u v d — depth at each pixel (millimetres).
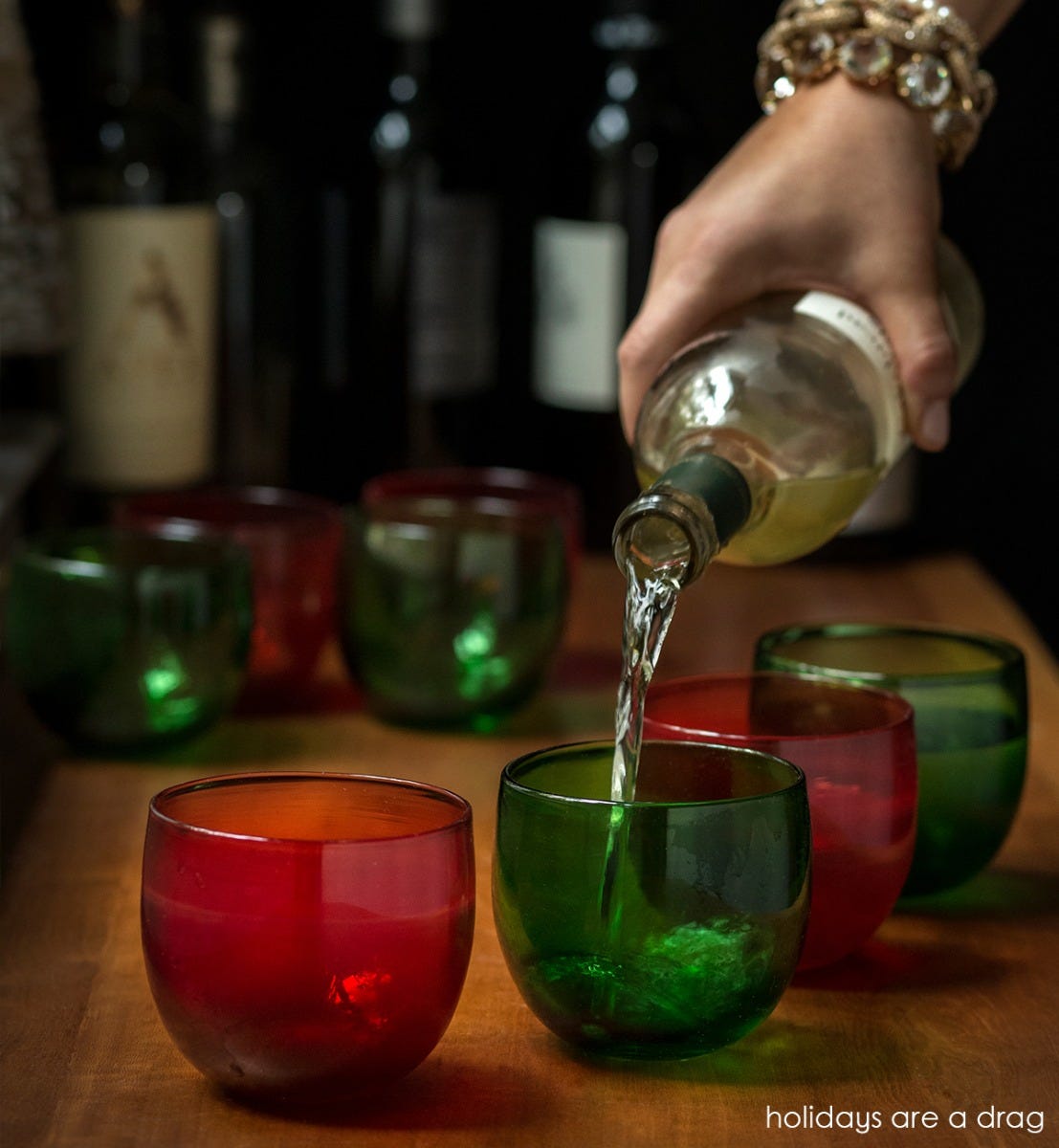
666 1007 764
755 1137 740
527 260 1684
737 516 822
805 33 981
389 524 1115
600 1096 764
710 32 1655
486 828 993
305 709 1187
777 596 1407
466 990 842
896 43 958
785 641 961
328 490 1543
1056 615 1734
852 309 957
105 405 1400
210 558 1112
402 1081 772
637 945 761
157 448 1414
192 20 1464
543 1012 783
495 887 794
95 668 1056
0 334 1274
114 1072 774
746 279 966
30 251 1279
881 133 962
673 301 969
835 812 830
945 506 1730
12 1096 758
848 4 965
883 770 835
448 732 1139
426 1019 747
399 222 1496
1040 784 1065
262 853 729
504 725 1153
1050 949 886
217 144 1477
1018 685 920
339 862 729
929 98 963
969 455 1722
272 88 1551
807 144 962
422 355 1513
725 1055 793
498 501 1273
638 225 1482
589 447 1524
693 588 1433
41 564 1061
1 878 939
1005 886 951
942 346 951
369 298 1511
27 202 1277
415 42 1489
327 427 1531
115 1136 735
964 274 1055
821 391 923
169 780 1057
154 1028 805
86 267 1385
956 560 1553
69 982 839
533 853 773
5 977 842
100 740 1075
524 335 1694
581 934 765
